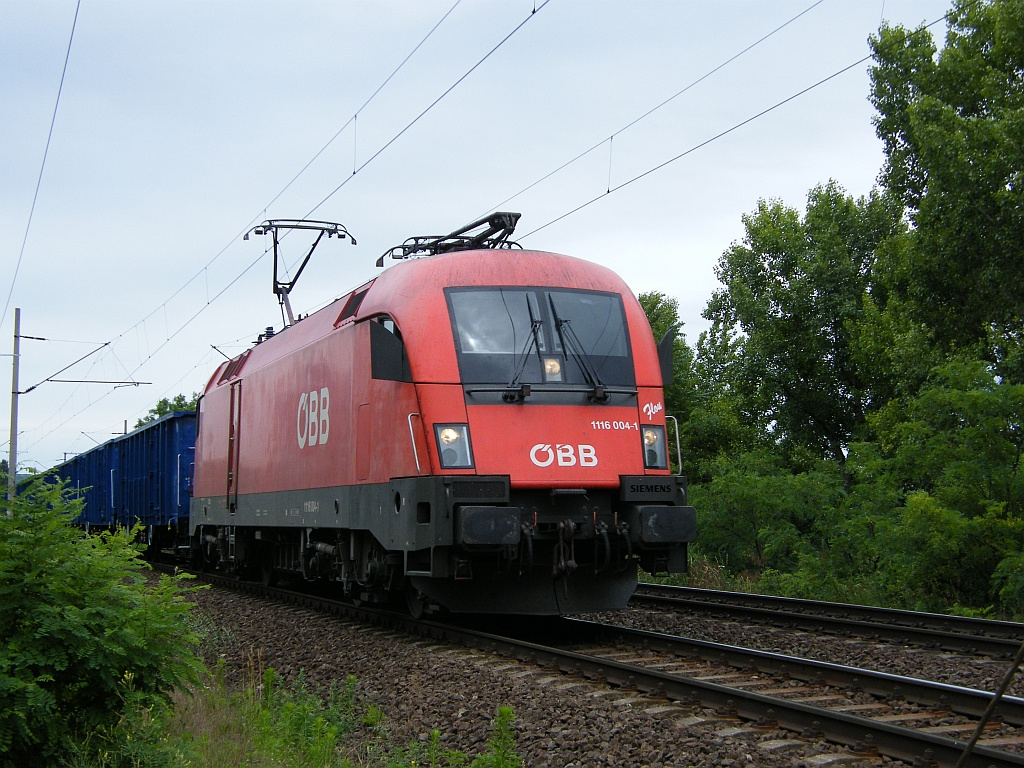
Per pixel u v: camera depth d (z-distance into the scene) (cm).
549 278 1093
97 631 545
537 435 1008
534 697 757
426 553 1020
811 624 1150
